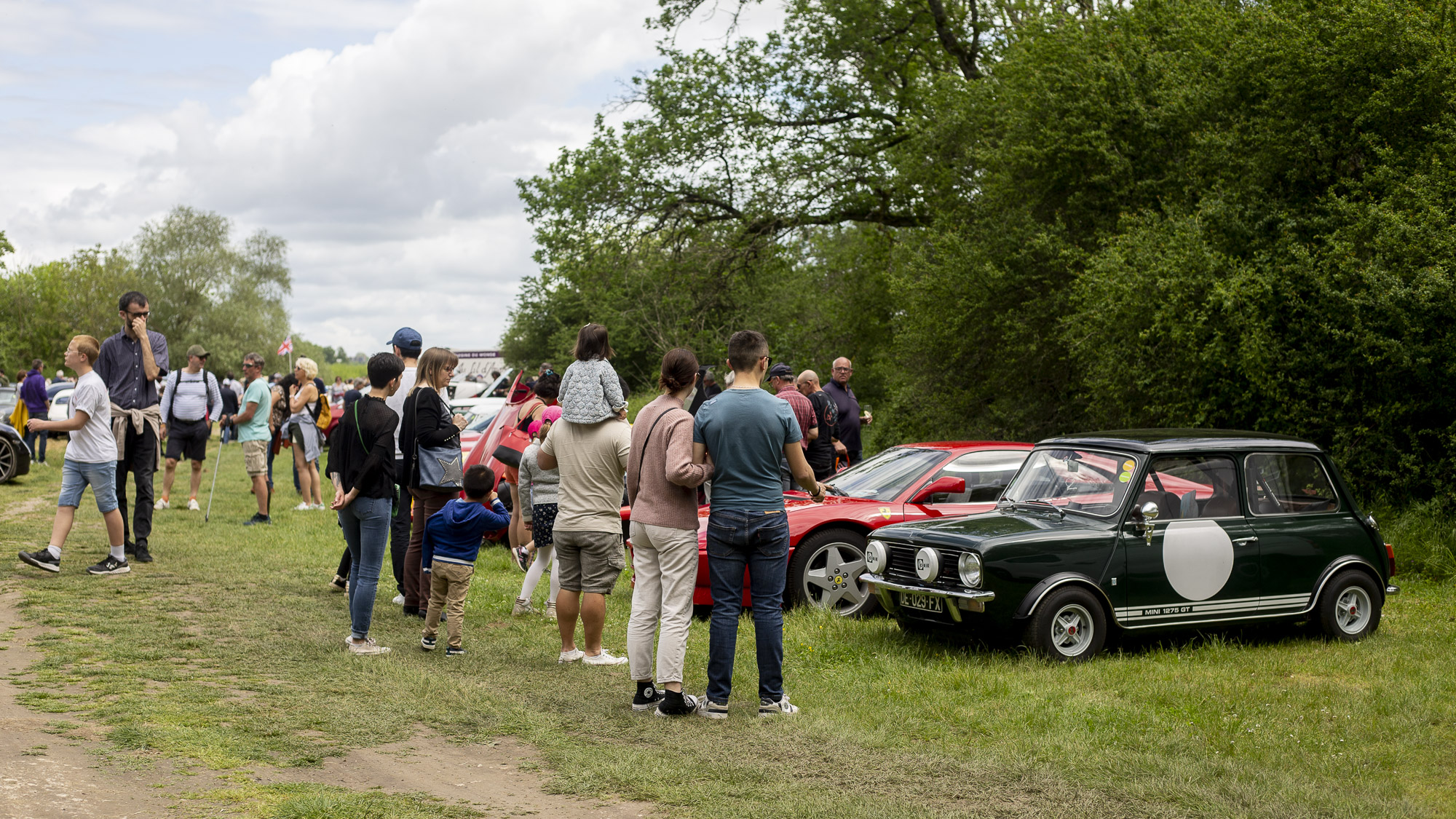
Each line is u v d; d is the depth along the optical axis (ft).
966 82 63.62
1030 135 51.96
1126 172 48.78
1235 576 23.17
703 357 83.97
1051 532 22.18
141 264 240.94
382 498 21.66
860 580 24.73
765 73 77.20
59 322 220.43
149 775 13.82
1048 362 54.95
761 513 17.99
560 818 13.24
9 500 47.78
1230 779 14.88
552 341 156.97
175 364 236.02
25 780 13.15
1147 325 40.52
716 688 18.01
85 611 24.31
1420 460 35.09
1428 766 15.57
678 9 76.84
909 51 79.30
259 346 240.12
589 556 21.07
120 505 31.45
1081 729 17.16
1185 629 22.90
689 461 17.89
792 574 26.66
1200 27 46.57
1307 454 24.86
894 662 21.53
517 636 24.12
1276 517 23.99
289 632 23.21
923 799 14.14
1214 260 37.24
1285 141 38.70
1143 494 22.95
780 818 13.25
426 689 19.04
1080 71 50.47
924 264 58.65
